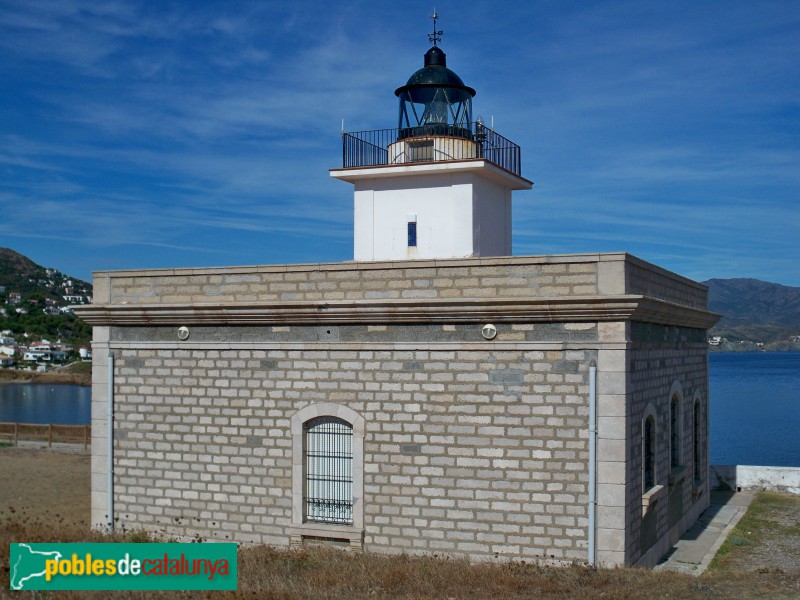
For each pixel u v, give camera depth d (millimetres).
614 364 15172
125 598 12711
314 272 16953
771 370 187375
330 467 16953
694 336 22359
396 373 16375
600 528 15156
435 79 22906
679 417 20484
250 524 17328
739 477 26531
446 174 21578
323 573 14422
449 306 15789
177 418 17953
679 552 18688
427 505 16125
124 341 18422
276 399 17203
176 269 18000
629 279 15523
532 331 15633
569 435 15375
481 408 15867
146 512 18156
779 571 15688
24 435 37281
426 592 13344
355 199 22375
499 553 15680
